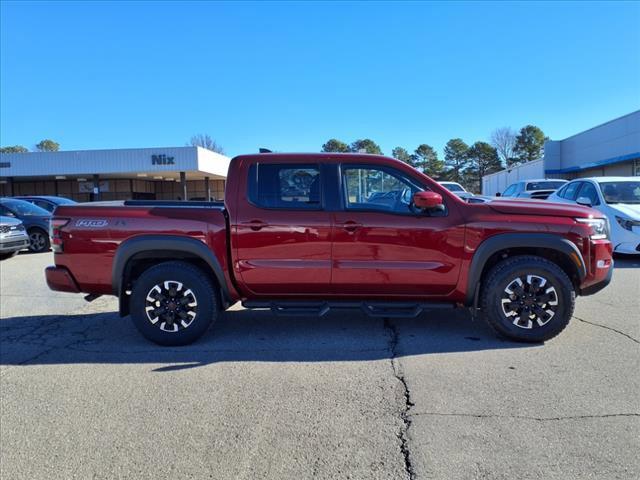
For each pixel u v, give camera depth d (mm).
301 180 4875
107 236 4848
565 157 40562
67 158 39125
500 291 4750
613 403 3484
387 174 4855
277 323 5691
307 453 2930
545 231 4676
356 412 3430
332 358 4516
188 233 4812
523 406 3461
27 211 14188
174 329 4914
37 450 3023
